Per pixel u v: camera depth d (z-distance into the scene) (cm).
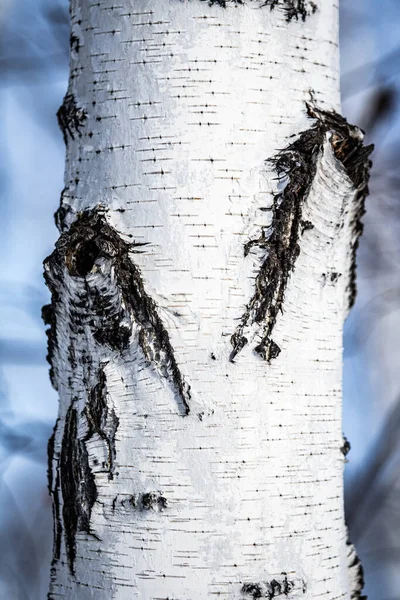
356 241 197
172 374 185
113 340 186
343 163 189
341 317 194
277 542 186
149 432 185
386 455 319
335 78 194
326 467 190
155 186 187
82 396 188
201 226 186
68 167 192
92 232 186
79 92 192
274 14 189
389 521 335
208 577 184
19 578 311
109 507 186
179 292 185
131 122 188
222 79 188
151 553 185
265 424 186
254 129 188
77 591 187
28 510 320
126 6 190
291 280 188
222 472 184
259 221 186
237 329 185
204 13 188
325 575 189
